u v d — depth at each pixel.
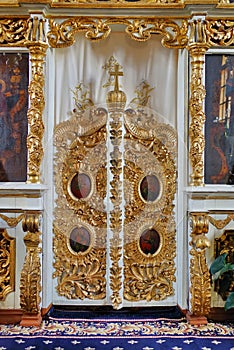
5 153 4.21
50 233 4.28
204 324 4.02
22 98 4.23
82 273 4.31
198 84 4.05
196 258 4.03
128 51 4.35
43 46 4.00
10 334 3.78
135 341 3.65
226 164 4.26
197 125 4.04
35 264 3.98
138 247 4.31
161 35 4.34
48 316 4.16
